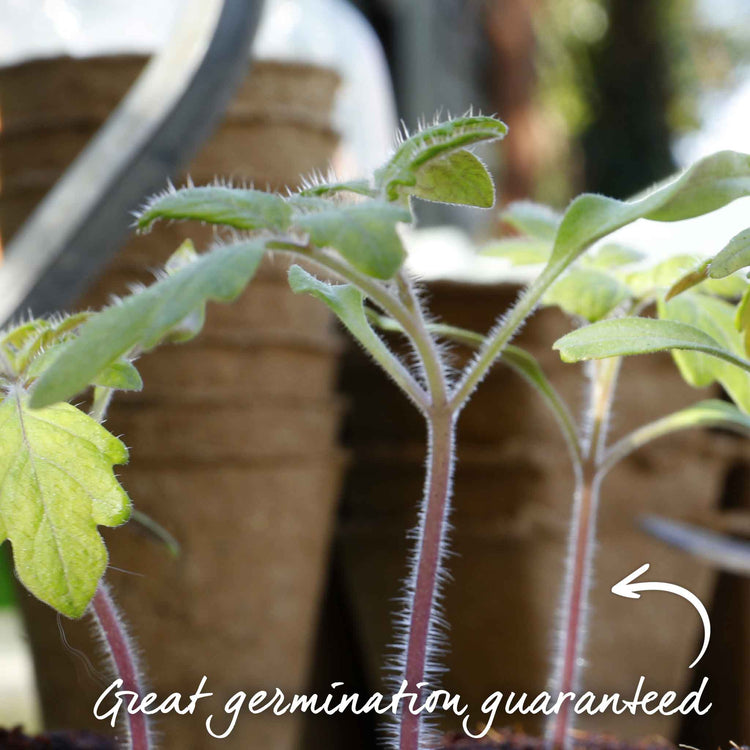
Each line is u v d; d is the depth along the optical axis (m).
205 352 0.50
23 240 0.38
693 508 0.57
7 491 0.32
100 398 0.35
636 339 0.31
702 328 0.35
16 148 0.51
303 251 0.30
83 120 0.50
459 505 0.56
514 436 0.56
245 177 0.50
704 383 0.35
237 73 0.40
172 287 0.29
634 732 0.53
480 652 0.56
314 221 0.29
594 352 0.31
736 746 0.36
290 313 0.51
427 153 0.31
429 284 0.55
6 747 0.38
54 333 0.32
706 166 0.30
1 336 0.33
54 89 0.50
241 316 0.50
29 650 0.50
